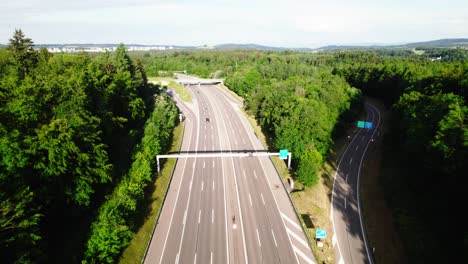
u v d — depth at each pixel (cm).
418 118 5453
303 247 4306
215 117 10769
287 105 7481
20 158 3609
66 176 4172
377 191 5931
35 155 3841
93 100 5472
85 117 4616
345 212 5241
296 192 5588
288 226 4731
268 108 8656
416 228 4559
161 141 6806
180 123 9781
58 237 3978
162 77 19375
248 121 10206
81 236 4038
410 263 4062
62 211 4212
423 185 5191
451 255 3872
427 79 8838
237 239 4422
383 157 7431
